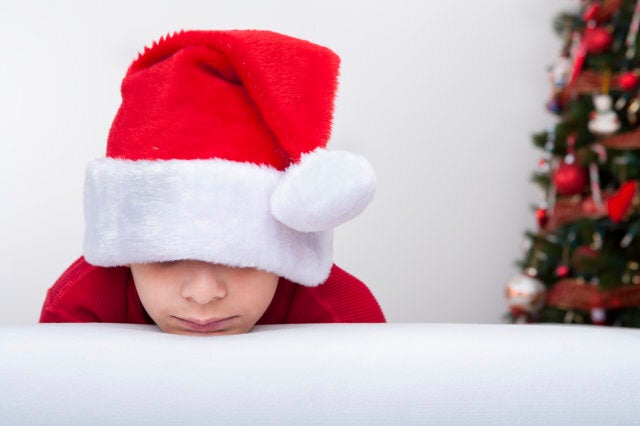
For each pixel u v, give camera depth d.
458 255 2.47
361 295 1.14
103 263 0.83
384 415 0.65
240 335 0.73
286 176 0.80
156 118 0.84
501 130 2.51
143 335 0.72
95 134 2.26
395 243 2.43
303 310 1.10
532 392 0.66
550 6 2.53
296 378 0.65
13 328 0.73
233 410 0.64
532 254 1.87
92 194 0.84
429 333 0.73
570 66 1.89
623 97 1.74
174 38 0.88
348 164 0.78
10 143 2.21
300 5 2.38
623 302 1.71
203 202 0.79
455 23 2.48
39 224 2.22
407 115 2.45
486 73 2.50
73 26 2.25
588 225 1.73
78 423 0.64
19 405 0.64
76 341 0.68
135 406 0.64
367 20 2.42
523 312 1.81
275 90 0.82
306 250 0.86
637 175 1.68
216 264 0.83
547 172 1.95
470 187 2.49
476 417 0.65
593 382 0.67
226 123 0.83
